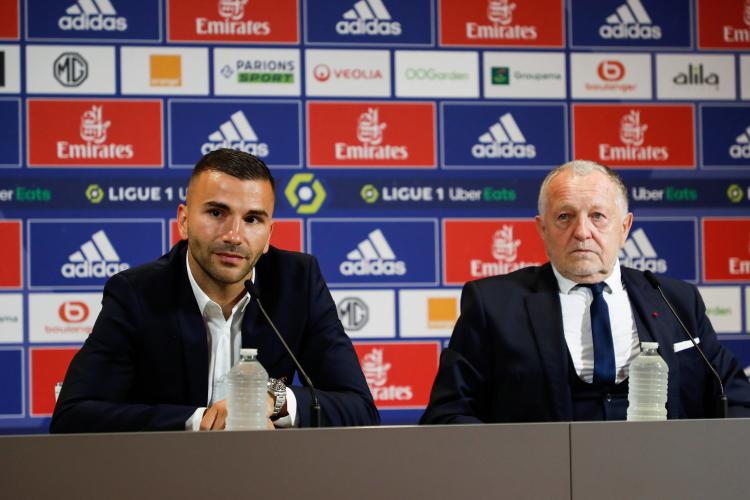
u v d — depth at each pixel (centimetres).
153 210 803
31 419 785
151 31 805
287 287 489
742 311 842
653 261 841
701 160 845
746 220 845
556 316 499
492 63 834
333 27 822
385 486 343
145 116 803
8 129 789
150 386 466
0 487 327
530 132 836
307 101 818
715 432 359
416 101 828
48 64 794
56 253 792
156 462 334
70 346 791
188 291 471
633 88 842
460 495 346
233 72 812
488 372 502
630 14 844
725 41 848
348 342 498
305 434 341
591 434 353
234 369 412
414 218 826
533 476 350
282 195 815
